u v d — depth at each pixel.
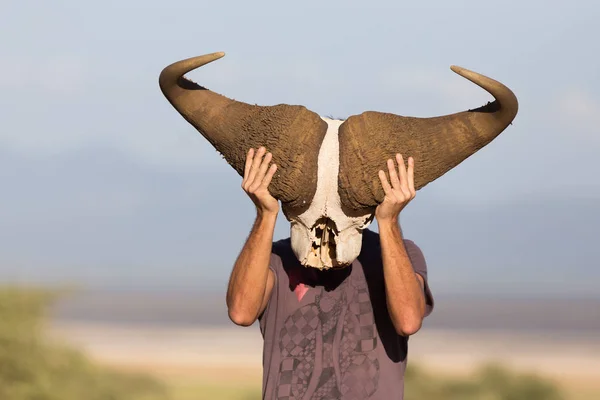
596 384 79.88
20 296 47.09
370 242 14.02
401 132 12.89
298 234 13.16
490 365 50.16
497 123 12.83
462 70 12.61
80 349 49.44
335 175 12.80
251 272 13.30
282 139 12.82
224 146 13.22
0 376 46.22
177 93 13.16
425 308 14.10
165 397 69.56
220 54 12.72
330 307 13.65
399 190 12.83
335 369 13.46
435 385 48.81
